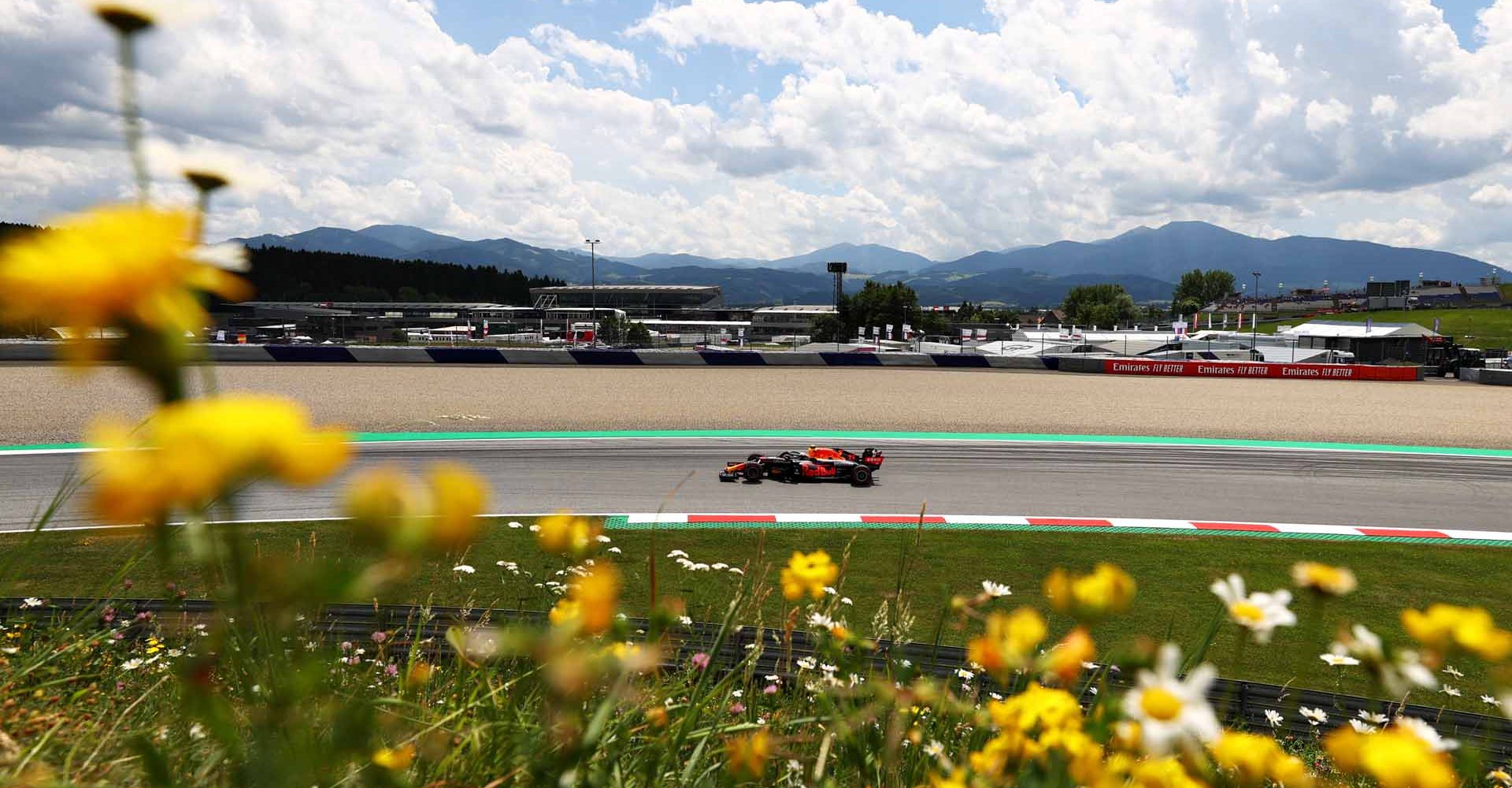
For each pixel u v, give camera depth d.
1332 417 26.12
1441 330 135.62
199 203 0.48
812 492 14.54
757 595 1.97
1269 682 6.57
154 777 0.92
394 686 1.92
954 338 102.06
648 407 25.36
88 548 7.94
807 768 1.50
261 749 0.63
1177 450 19.83
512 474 15.57
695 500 13.73
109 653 2.29
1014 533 11.90
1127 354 57.06
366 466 15.86
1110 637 7.48
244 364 35.28
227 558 0.48
